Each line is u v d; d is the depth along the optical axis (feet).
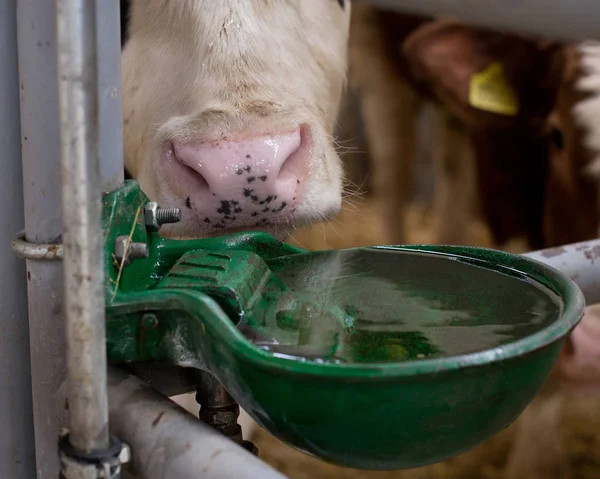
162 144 4.33
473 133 10.25
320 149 4.56
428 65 10.74
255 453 2.71
